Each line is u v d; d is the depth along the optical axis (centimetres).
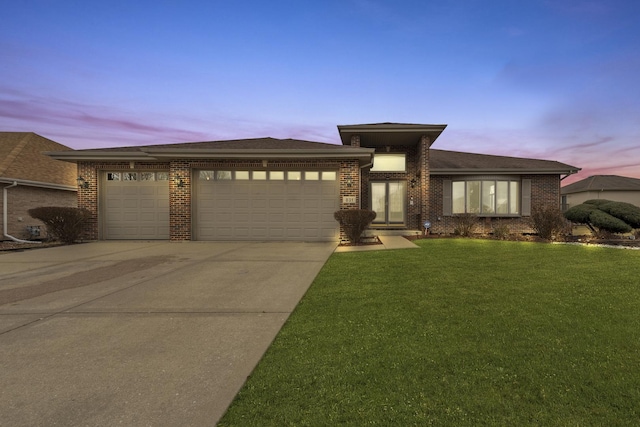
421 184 1414
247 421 197
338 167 1171
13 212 1345
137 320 383
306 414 203
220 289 522
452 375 247
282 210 1195
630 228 1223
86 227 1234
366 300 448
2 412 207
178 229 1192
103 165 1233
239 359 281
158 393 229
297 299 464
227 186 1203
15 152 1487
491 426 189
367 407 209
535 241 1142
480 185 1573
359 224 1084
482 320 364
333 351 293
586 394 219
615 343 299
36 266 721
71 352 298
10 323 375
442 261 736
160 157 1165
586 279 554
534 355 278
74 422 197
